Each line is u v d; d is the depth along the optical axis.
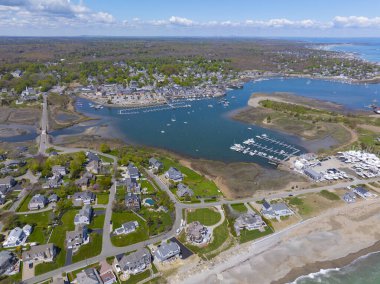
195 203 123.38
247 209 120.44
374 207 125.56
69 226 107.56
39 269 89.00
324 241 106.50
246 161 165.00
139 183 136.12
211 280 89.00
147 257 92.38
